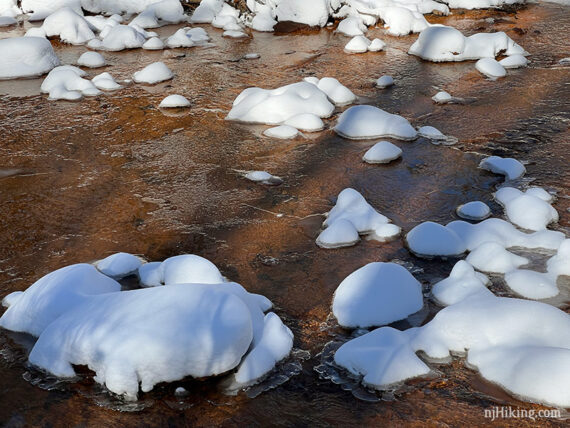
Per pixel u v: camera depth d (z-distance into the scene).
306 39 9.31
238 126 6.28
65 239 4.38
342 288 3.57
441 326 3.21
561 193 4.79
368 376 3.01
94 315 3.14
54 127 6.37
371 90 7.15
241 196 4.92
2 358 3.25
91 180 5.23
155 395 2.96
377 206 4.73
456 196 4.84
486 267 3.84
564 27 9.31
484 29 9.36
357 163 5.44
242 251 4.18
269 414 2.86
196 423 2.82
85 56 8.27
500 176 5.11
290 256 4.12
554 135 5.83
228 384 3.01
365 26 9.66
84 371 3.07
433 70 7.79
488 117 6.32
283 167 5.41
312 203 4.80
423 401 2.89
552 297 3.55
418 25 9.37
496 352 3.04
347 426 2.78
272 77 7.68
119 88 7.43
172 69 8.11
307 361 3.20
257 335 3.24
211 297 3.13
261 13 9.91
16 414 2.89
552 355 2.88
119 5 10.77
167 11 10.25
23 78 7.91
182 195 4.96
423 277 3.85
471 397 2.90
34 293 3.47
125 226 4.53
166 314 3.04
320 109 6.35
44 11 10.61
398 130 5.86
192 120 6.46
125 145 5.91
